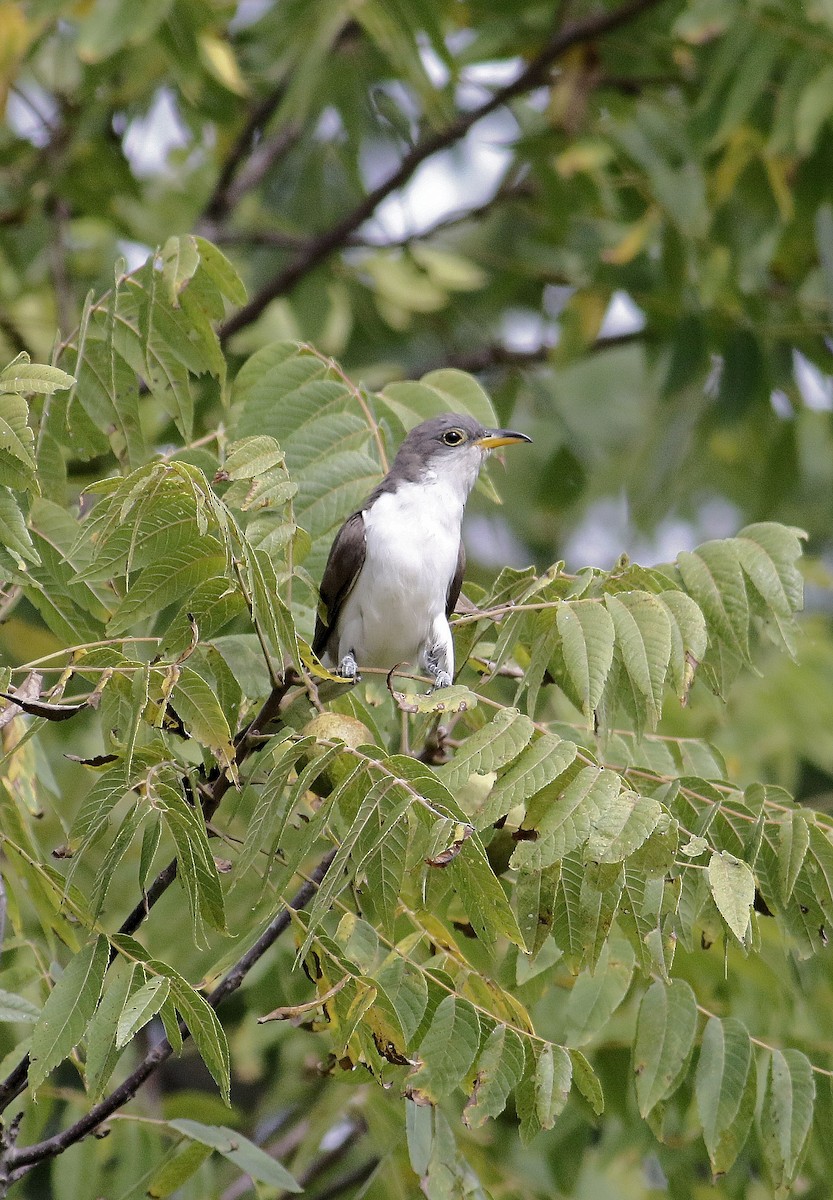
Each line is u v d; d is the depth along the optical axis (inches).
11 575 350.9
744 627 354.0
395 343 866.8
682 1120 402.0
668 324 783.1
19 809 375.9
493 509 868.0
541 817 302.8
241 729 381.4
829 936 331.6
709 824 322.0
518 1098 326.6
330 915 376.2
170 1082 735.7
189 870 298.0
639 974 427.2
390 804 292.5
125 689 319.6
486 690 482.9
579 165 716.7
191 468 301.3
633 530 800.3
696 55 761.0
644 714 336.5
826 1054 402.0
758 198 737.6
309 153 860.6
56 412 398.3
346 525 456.4
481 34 768.3
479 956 396.2
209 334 400.2
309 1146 481.4
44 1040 287.4
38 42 666.2
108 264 754.2
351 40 780.0
